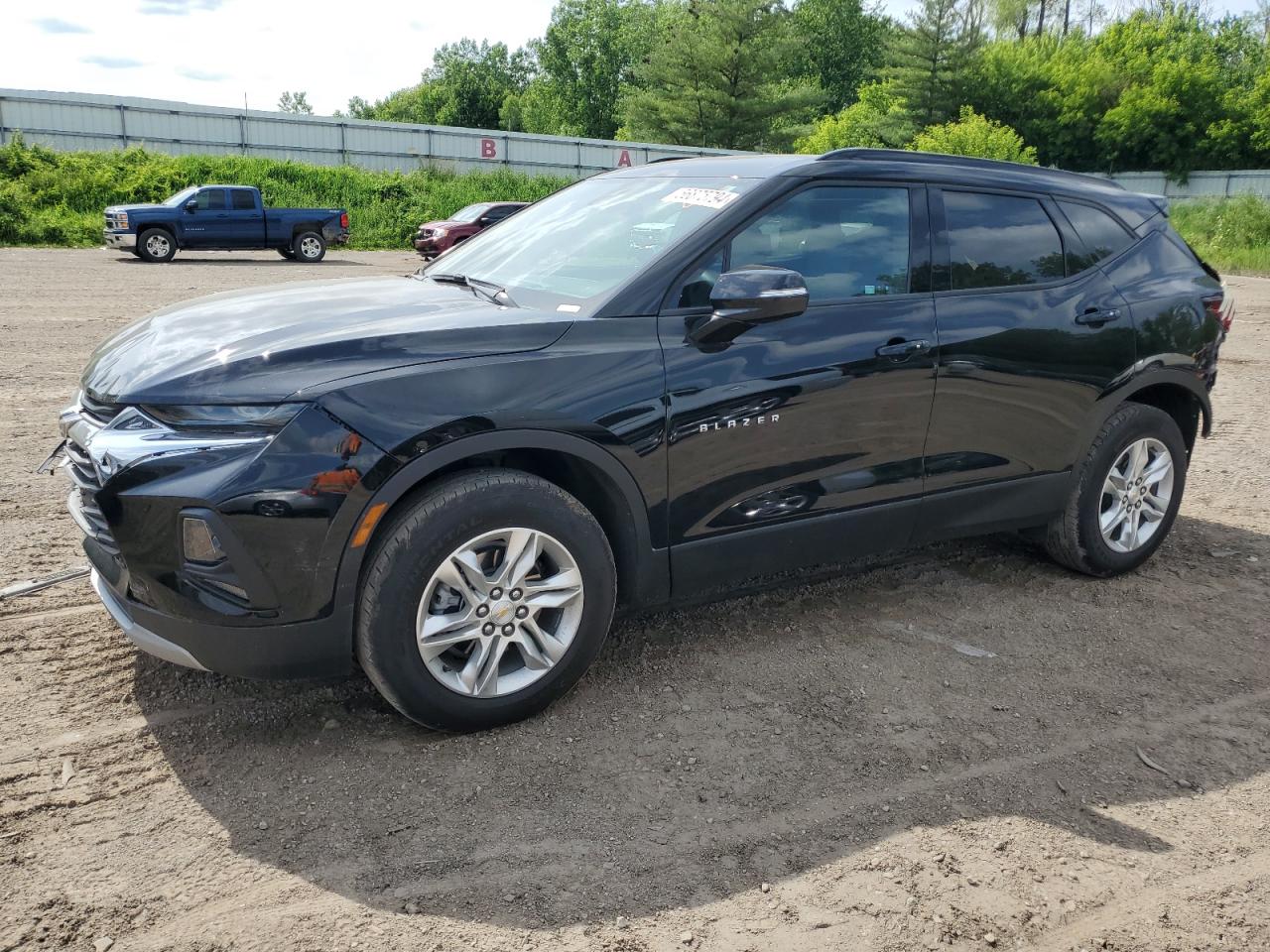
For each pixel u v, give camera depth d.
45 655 3.44
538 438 2.90
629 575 3.26
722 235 3.32
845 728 3.19
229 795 2.71
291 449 2.61
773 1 55.34
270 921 2.25
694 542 3.31
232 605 2.66
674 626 3.90
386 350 2.80
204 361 2.77
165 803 2.67
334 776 2.81
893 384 3.58
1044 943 2.28
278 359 2.72
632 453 3.07
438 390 2.77
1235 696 3.52
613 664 3.55
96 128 36.97
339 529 2.67
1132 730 3.26
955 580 4.50
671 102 56.66
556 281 3.44
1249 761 3.11
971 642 3.87
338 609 2.74
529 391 2.89
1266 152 52.38
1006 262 3.97
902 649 3.78
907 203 3.75
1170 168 54.69
